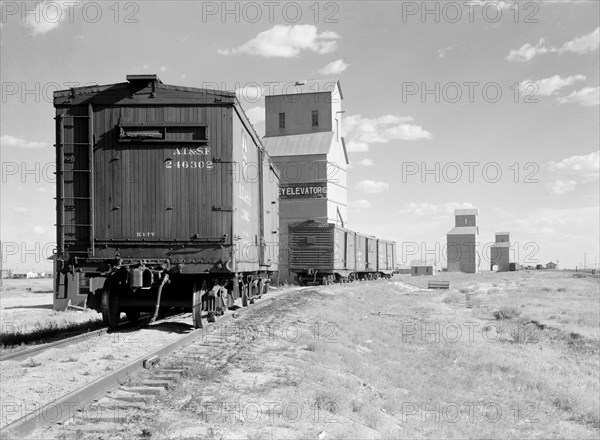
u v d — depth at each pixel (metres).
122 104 13.90
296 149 58.16
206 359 10.91
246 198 16.34
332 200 58.97
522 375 17.25
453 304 45.06
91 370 9.75
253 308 21.41
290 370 10.83
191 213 13.91
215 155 13.96
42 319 22.84
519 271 149.12
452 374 16.91
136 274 13.41
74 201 13.92
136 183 13.88
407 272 140.00
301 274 49.88
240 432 7.00
